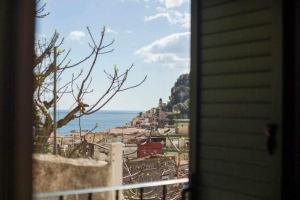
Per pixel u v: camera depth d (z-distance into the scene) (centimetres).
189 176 239
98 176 545
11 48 150
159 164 713
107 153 593
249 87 210
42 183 468
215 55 231
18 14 152
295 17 186
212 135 231
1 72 149
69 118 635
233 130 219
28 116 152
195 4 241
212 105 232
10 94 149
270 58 198
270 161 194
